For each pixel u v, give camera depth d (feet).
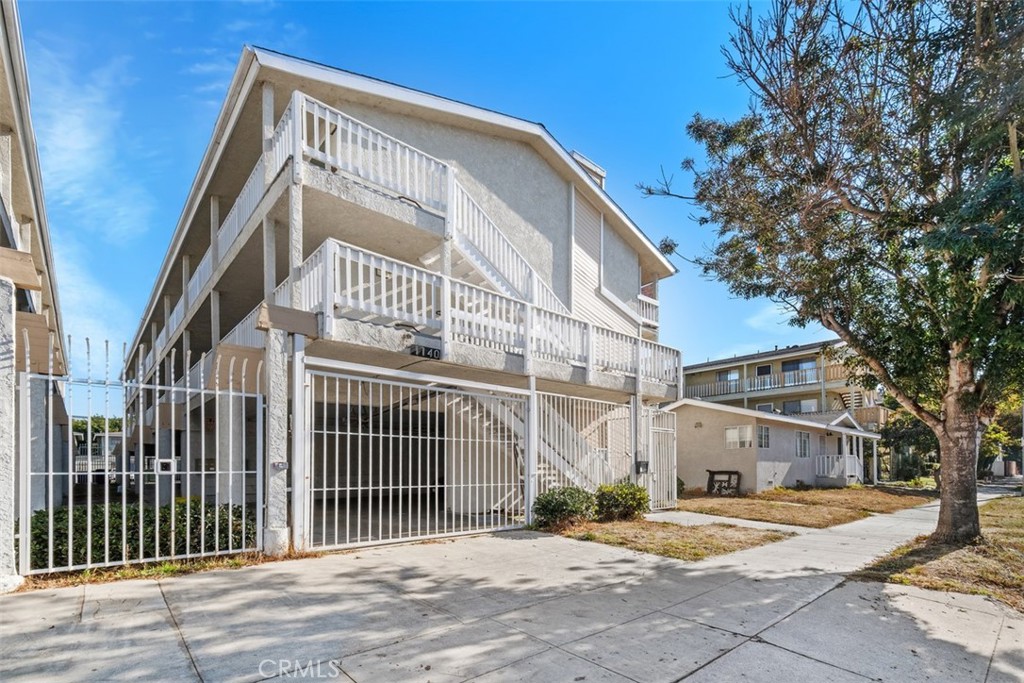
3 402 16.98
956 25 20.10
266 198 28.78
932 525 36.94
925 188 22.52
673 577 20.95
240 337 32.45
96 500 47.34
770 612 16.87
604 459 39.19
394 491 53.57
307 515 22.95
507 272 36.58
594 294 52.65
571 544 26.94
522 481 34.47
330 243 23.58
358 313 25.75
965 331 24.02
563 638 14.33
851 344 29.50
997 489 82.43
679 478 68.74
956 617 16.71
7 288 17.21
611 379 38.45
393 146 35.91
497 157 43.57
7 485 16.99
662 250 31.89
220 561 20.48
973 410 27.76
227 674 11.64
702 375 120.57
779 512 42.78
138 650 12.71
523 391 31.86
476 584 19.20
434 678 11.78
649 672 12.39
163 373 63.62
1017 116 18.89
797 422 68.33
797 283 28.81
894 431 89.04
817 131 22.70
